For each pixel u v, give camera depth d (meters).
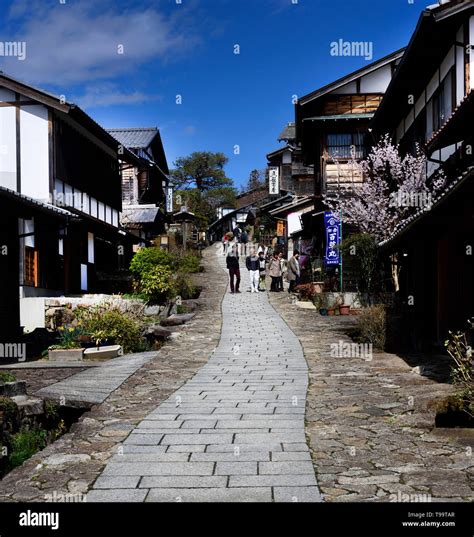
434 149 14.20
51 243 20.52
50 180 20.50
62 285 21.64
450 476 5.38
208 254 51.34
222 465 5.79
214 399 9.05
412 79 18.03
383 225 21.97
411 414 7.67
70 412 8.93
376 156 21.66
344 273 21.88
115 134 44.19
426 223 10.48
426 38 15.02
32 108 20.66
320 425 7.32
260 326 18.36
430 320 13.35
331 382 10.33
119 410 8.41
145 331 17.23
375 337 14.41
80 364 13.16
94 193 25.19
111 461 5.97
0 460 6.65
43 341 15.38
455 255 12.34
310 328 17.83
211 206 71.75
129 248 33.22
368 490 5.09
